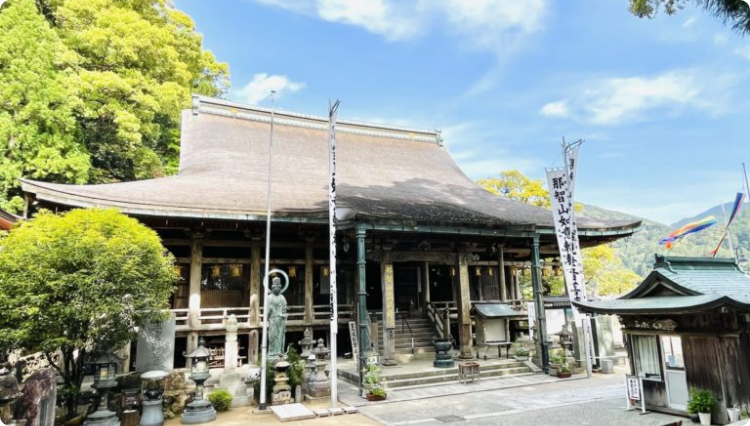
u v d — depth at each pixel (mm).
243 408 13086
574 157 16906
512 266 28047
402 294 25969
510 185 38531
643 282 11398
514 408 12562
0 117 19438
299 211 17406
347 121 31500
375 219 15664
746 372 9781
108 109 24938
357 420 11695
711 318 10219
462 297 19406
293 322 19766
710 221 21516
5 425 8211
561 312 24891
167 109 27672
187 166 22328
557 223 17188
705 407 9930
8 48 20047
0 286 9891
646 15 8781
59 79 21625
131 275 10922
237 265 19688
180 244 18297
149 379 11508
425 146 33500
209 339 19234
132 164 29719
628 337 12070
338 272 22359
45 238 10531
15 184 19453
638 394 11500
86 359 11719
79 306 10375
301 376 14070
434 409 12641
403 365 17969
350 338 20734
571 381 16406
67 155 21594
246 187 19938
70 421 11047
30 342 10312
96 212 11883
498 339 19609
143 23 26406
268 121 28828
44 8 26109
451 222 17062
